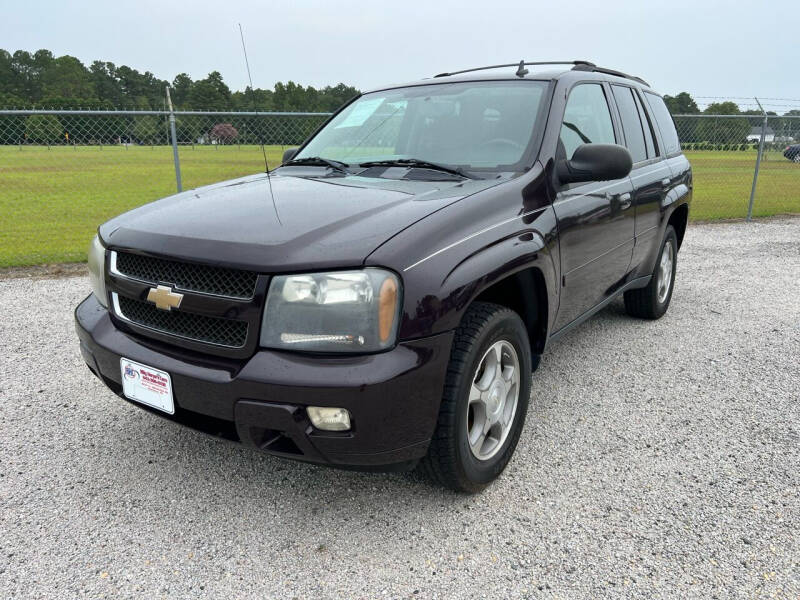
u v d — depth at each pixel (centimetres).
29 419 309
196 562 206
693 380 360
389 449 196
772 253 758
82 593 191
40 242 862
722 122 1031
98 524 226
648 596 189
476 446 235
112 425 303
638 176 379
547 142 282
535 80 316
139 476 258
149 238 220
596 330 452
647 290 448
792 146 1062
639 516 230
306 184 269
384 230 203
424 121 315
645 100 433
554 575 199
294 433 190
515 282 258
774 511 232
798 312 500
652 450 279
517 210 247
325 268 189
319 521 228
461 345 213
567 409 321
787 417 312
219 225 218
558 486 250
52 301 534
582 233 292
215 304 200
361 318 188
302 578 198
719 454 275
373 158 310
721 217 1088
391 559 207
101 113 675
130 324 229
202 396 201
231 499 242
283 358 191
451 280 203
